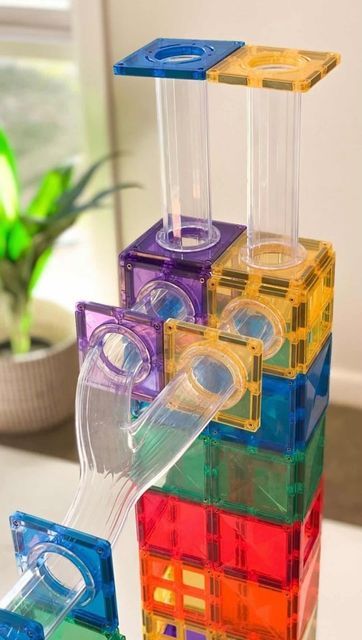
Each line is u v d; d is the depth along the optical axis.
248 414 0.96
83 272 1.94
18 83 1.95
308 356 0.99
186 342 0.95
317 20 1.46
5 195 1.53
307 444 1.04
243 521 1.06
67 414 1.65
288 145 0.94
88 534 0.89
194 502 1.06
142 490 0.94
